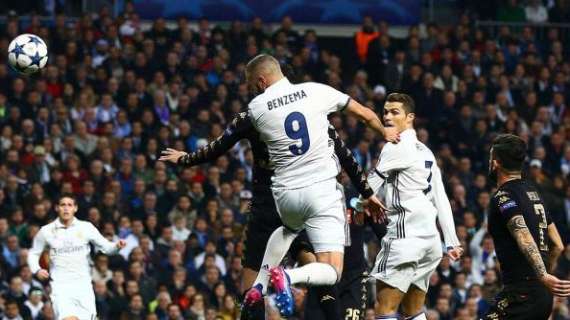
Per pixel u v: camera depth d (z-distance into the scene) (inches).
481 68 1295.5
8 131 1047.0
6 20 1219.9
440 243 530.6
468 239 1041.5
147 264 945.5
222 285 930.7
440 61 1274.6
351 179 479.2
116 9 1328.7
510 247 478.9
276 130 461.1
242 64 1194.6
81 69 1143.6
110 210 978.7
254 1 1354.6
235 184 1045.2
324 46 1370.6
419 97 1218.6
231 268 960.9
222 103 1147.3
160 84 1142.3
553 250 493.7
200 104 1145.4
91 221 952.9
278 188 466.0
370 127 471.8
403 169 523.8
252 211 494.0
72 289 722.2
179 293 930.7
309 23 1371.8
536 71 1306.6
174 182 1024.9
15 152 1022.4
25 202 968.3
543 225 480.4
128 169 1039.0
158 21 1214.3
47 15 1294.3
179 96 1143.6
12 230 944.3
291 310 446.0
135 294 904.3
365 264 561.6
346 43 1371.8
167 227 982.4
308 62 1213.7
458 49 1296.8
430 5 1414.9
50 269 729.6
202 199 1029.8
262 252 493.0
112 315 898.7
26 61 598.2
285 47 1229.7
